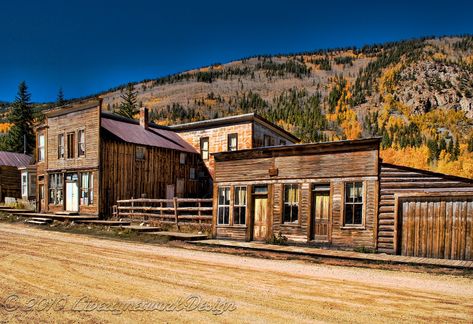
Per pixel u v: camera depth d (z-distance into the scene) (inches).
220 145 1346.0
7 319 283.3
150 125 1395.2
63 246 620.4
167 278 409.7
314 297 345.7
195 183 1363.2
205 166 1379.2
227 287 376.2
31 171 1567.4
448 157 5777.6
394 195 586.2
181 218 898.1
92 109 1104.2
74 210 1141.1
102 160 1082.1
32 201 1497.3
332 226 638.5
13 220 1046.4
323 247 644.1
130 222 980.6
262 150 726.5
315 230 659.4
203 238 759.7
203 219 884.0
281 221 695.7
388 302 332.5
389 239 586.2
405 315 298.0
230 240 751.7
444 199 548.1
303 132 7440.9
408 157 6058.1
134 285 378.3
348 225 624.4
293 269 473.1
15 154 1763.0
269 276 428.5
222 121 1337.4
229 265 490.3
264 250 611.2
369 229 602.9
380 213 597.6
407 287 386.0
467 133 7440.9
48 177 1240.8
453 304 328.2
